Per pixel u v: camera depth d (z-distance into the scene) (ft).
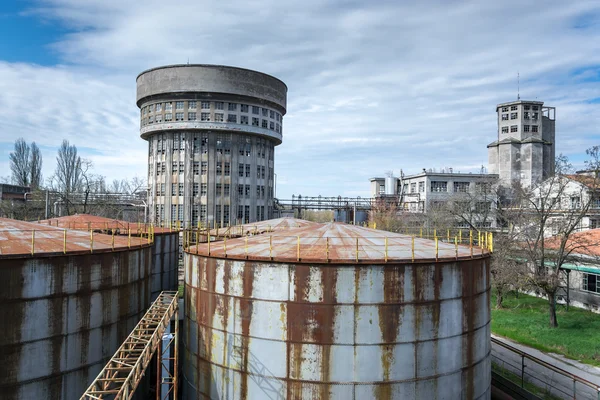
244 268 71.77
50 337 69.41
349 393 66.44
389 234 90.48
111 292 79.36
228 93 256.11
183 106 257.55
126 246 83.56
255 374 70.23
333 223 96.89
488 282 81.46
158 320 75.51
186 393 82.99
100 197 304.50
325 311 67.21
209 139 263.08
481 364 76.54
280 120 289.74
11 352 65.46
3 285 64.90
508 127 332.60
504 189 273.33
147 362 64.75
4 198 324.60
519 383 91.66
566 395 85.97
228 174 266.16
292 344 68.08
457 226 258.57
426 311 68.95
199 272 79.30
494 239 165.48
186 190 261.44
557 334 122.11
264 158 282.36
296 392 67.67
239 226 148.05
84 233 89.35
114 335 79.92
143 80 262.88
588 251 139.64
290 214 347.56
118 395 54.75
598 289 144.56
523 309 151.23
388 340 67.21
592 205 194.70
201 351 77.77
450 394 70.74
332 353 66.80
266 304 69.82
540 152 322.75
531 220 168.35
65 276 71.36
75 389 72.38
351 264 67.05
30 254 67.15
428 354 68.95
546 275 132.05
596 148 139.44
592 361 104.17
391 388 66.95
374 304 67.10
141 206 293.84
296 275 68.28
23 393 66.33
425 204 312.71
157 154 270.87
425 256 71.46
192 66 252.62
